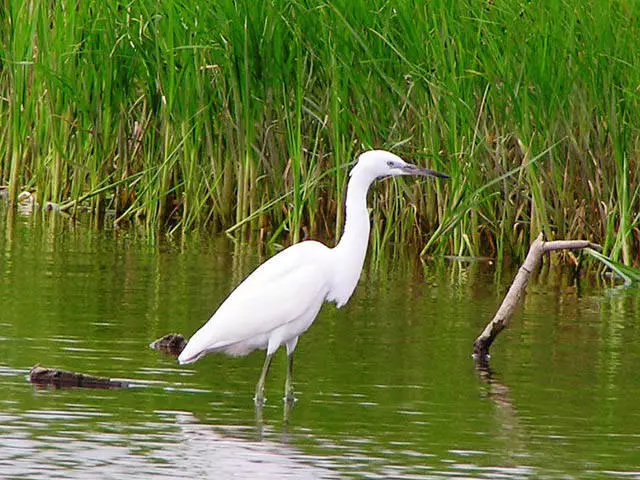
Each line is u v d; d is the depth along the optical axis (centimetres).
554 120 1647
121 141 2031
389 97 1723
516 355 1197
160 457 853
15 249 1723
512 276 1669
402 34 1648
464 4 1606
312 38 1686
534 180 1683
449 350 1212
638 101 1585
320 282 1048
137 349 1167
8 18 2064
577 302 1496
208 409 979
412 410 991
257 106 1834
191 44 1800
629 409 1010
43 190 2109
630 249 1709
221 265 1662
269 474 825
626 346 1248
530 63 1603
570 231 1738
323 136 1859
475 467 853
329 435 917
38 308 1330
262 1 1727
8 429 901
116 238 1869
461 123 1708
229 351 1046
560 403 1024
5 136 2291
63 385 1032
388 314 1383
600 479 837
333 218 1906
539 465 862
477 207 1775
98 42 1942
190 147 1938
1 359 1103
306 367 1128
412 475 832
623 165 1619
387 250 1852
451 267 1725
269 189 1927
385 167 1082
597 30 1574
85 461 838
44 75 1973
